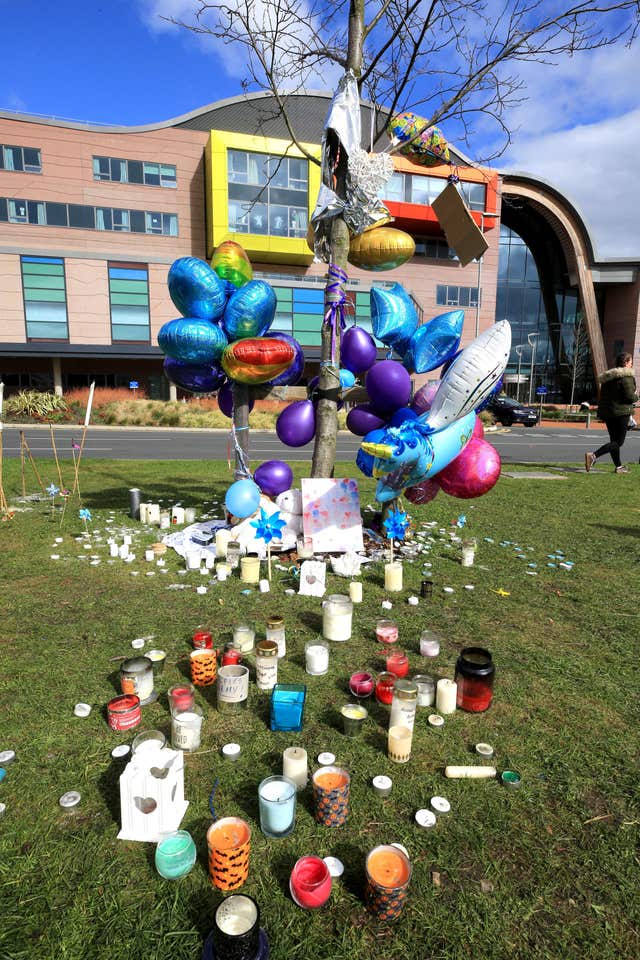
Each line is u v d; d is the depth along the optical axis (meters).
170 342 4.44
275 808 1.76
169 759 1.91
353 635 3.32
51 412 22.42
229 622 3.46
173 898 1.58
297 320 29.16
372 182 4.34
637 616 3.69
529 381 41.50
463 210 4.86
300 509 4.90
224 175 25.94
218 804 1.95
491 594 4.05
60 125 25.12
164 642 3.16
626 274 37.56
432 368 4.39
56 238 25.94
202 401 26.52
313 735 2.35
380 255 4.80
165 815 1.80
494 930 1.51
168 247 27.53
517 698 2.67
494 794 2.03
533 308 42.38
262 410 25.11
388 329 4.42
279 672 2.87
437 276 31.89
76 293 26.50
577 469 11.03
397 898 1.50
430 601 3.89
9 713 2.44
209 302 4.46
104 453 12.70
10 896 1.58
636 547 5.37
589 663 3.03
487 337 3.68
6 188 24.97
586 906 1.60
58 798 1.96
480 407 4.09
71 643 3.12
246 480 4.38
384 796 2.00
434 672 2.89
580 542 5.54
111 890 1.61
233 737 2.33
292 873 1.59
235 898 1.48
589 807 1.98
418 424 3.81
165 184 26.95
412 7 4.74
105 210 26.38
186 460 11.29
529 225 40.06
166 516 5.71
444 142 5.15
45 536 5.30
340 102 4.35
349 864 1.72
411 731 2.20
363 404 4.64
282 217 27.20
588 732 2.42
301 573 3.95
